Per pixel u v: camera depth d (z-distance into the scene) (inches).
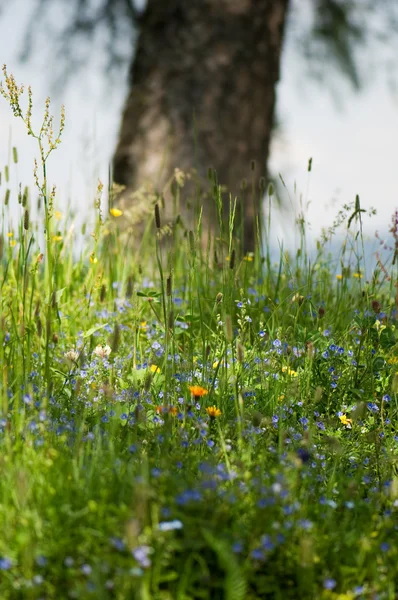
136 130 333.7
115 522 102.7
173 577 97.8
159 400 160.2
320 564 107.7
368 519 120.7
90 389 156.6
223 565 100.3
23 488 101.9
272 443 143.0
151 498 108.0
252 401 161.8
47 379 146.4
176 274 248.2
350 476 142.9
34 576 98.4
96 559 96.2
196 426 143.3
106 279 233.1
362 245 187.3
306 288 212.2
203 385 158.9
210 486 108.5
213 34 334.6
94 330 177.2
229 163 330.0
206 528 104.5
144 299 222.5
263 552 103.0
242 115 335.3
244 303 186.9
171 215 306.0
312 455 141.8
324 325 199.9
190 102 331.0
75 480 114.8
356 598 104.5
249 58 338.3
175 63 334.3
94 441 133.4
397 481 127.6
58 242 229.5
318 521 118.1
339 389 176.6
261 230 241.9
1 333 144.2
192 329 187.5
